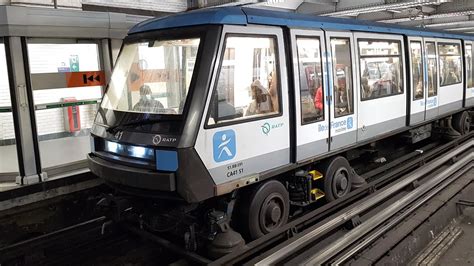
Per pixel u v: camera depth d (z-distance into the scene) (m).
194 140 3.67
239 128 4.09
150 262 4.59
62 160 5.95
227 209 4.23
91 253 4.79
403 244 4.34
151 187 3.75
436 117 8.45
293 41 4.63
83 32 5.77
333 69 5.30
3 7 5.01
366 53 6.02
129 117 4.25
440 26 22.59
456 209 5.64
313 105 4.98
